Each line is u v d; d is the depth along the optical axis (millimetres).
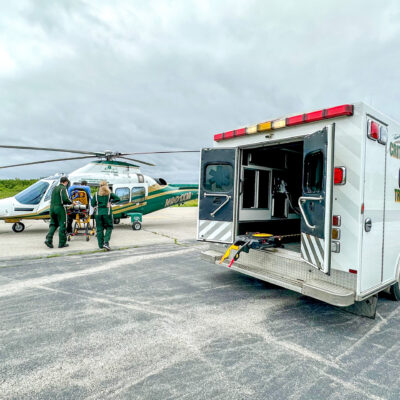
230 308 3660
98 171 10406
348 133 3020
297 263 3617
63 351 2598
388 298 4117
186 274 5176
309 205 3254
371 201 3105
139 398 2002
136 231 10547
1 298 3887
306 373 2316
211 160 4609
